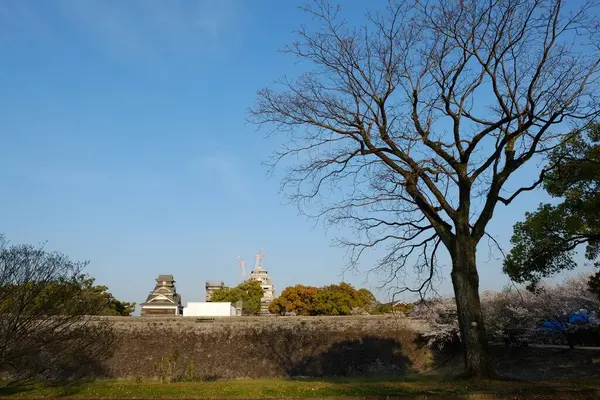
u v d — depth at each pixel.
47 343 19.47
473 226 19.09
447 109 19.09
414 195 19.27
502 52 18.17
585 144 21.48
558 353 35.38
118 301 67.69
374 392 14.59
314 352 40.53
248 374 38.38
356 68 19.36
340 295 74.69
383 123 19.39
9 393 15.83
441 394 13.89
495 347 40.22
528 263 24.42
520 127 18.08
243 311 87.06
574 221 22.72
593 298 33.47
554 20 17.56
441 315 41.53
